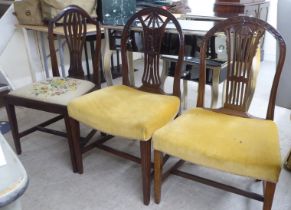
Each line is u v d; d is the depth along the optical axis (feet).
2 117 7.90
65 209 4.61
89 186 5.14
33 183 5.22
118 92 5.19
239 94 4.40
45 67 9.75
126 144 6.48
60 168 5.66
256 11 11.12
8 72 9.41
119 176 5.40
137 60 12.73
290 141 6.36
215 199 4.76
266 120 4.25
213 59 5.37
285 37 4.32
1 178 1.69
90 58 10.76
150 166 4.49
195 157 3.60
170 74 6.81
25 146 6.45
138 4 9.61
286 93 4.69
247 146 3.52
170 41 5.44
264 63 12.65
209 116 4.35
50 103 5.16
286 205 4.57
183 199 4.77
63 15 5.85
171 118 4.57
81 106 4.70
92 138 6.60
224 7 10.51
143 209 4.56
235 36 4.22
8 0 9.17
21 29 9.03
